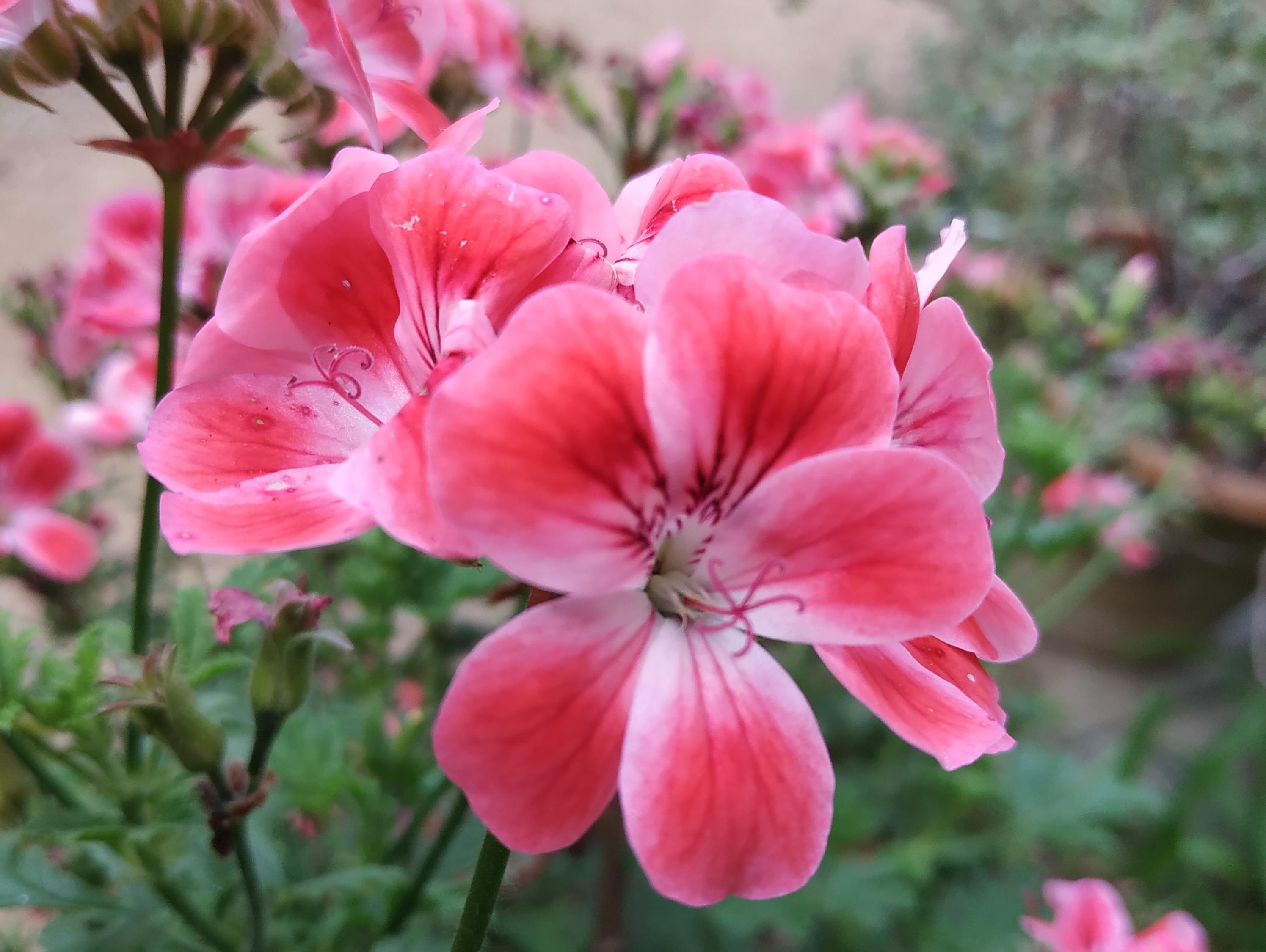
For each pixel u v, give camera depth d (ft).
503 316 0.29
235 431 0.31
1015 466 0.91
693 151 0.76
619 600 0.26
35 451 0.71
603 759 0.25
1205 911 0.97
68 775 0.48
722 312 0.25
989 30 1.42
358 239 0.30
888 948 0.80
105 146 0.35
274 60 0.36
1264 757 1.04
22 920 0.66
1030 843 0.87
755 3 1.75
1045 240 1.26
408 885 0.46
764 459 0.27
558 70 0.80
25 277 0.80
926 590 0.26
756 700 0.27
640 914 0.74
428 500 0.24
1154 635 1.23
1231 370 1.04
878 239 0.30
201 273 0.61
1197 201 1.31
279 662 0.32
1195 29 1.25
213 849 0.34
